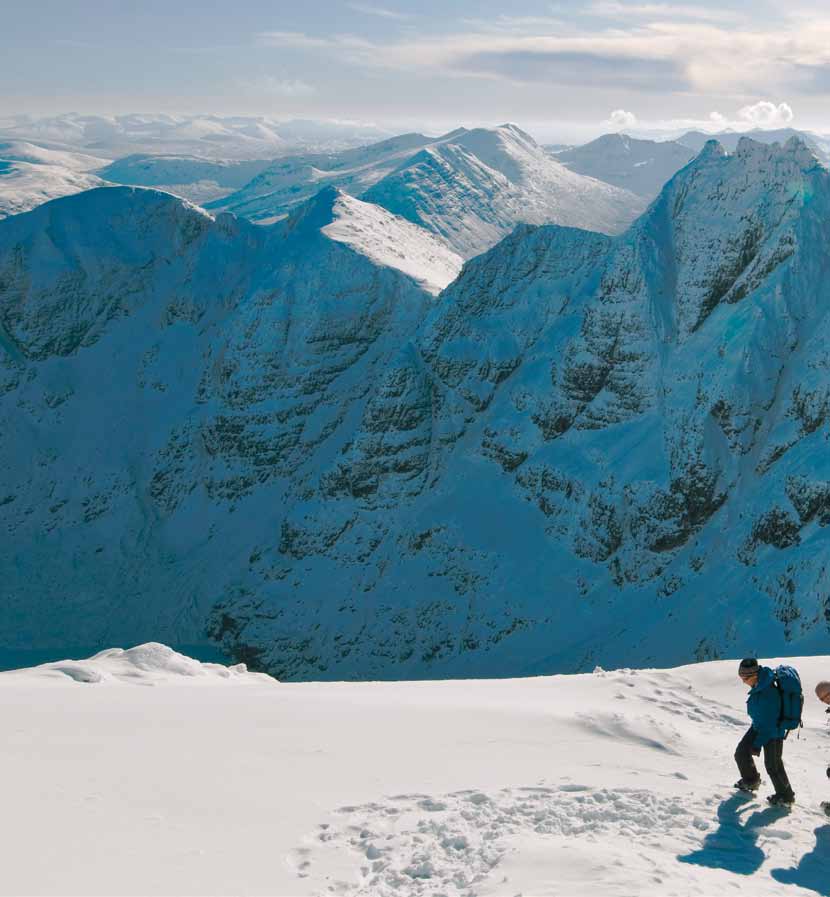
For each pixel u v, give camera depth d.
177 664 19.36
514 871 7.54
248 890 7.52
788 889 7.55
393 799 9.65
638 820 9.17
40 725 12.09
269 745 11.52
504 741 11.90
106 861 7.87
